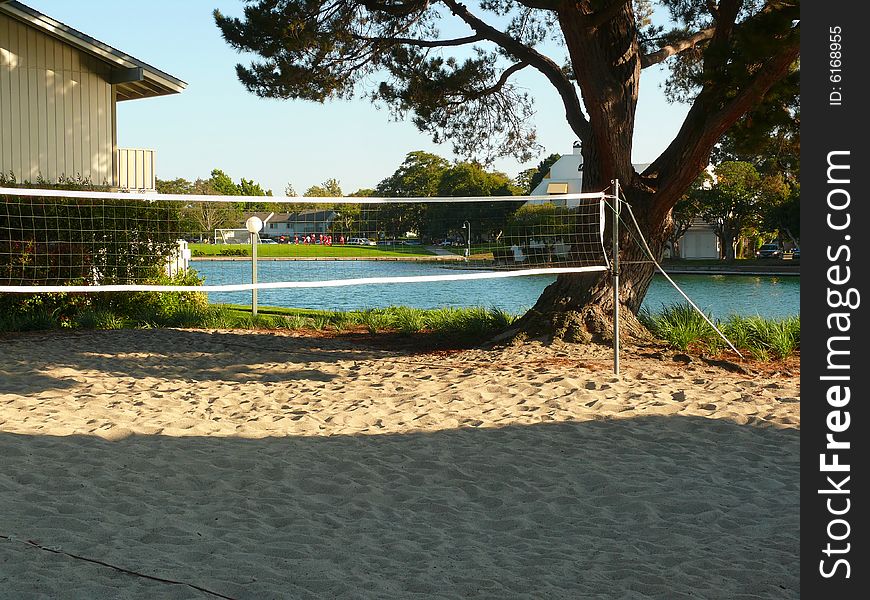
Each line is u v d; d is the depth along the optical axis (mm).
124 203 15305
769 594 3818
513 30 14797
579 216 11727
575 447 6391
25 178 16469
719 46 9828
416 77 13875
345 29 12586
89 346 11516
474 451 6285
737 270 41719
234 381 9109
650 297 26094
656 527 4762
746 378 9031
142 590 3602
